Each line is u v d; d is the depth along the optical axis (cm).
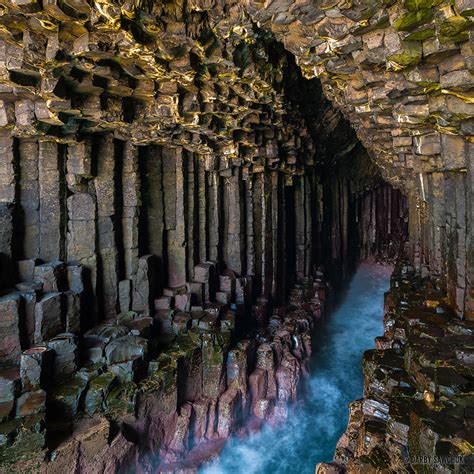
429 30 515
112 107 1070
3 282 1162
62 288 1254
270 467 1359
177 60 900
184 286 1630
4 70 818
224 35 830
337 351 2111
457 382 661
